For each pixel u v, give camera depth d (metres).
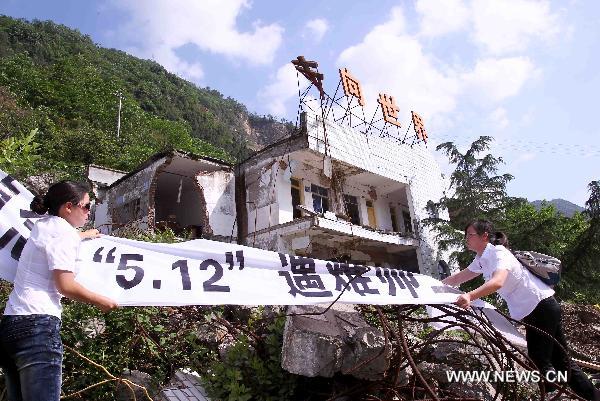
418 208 19.89
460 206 20.98
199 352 4.46
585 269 18.31
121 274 2.99
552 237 19.30
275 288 3.40
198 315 4.53
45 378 2.34
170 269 3.16
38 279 2.52
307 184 17.48
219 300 3.13
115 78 64.38
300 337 3.70
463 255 18.70
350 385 3.91
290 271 3.56
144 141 40.25
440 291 4.10
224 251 3.41
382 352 3.77
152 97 69.00
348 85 18.23
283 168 16.59
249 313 5.02
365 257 18.62
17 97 35.88
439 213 20.70
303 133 15.87
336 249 17.47
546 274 4.04
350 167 17.69
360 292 3.71
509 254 3.98
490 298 12.54
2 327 2.42
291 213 16.42
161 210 21.27
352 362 3.72
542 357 3.83
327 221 15.30
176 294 3.04
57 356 2.45
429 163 21.86
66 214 2.79
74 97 40.81
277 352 4.04
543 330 3.84
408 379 4.00
